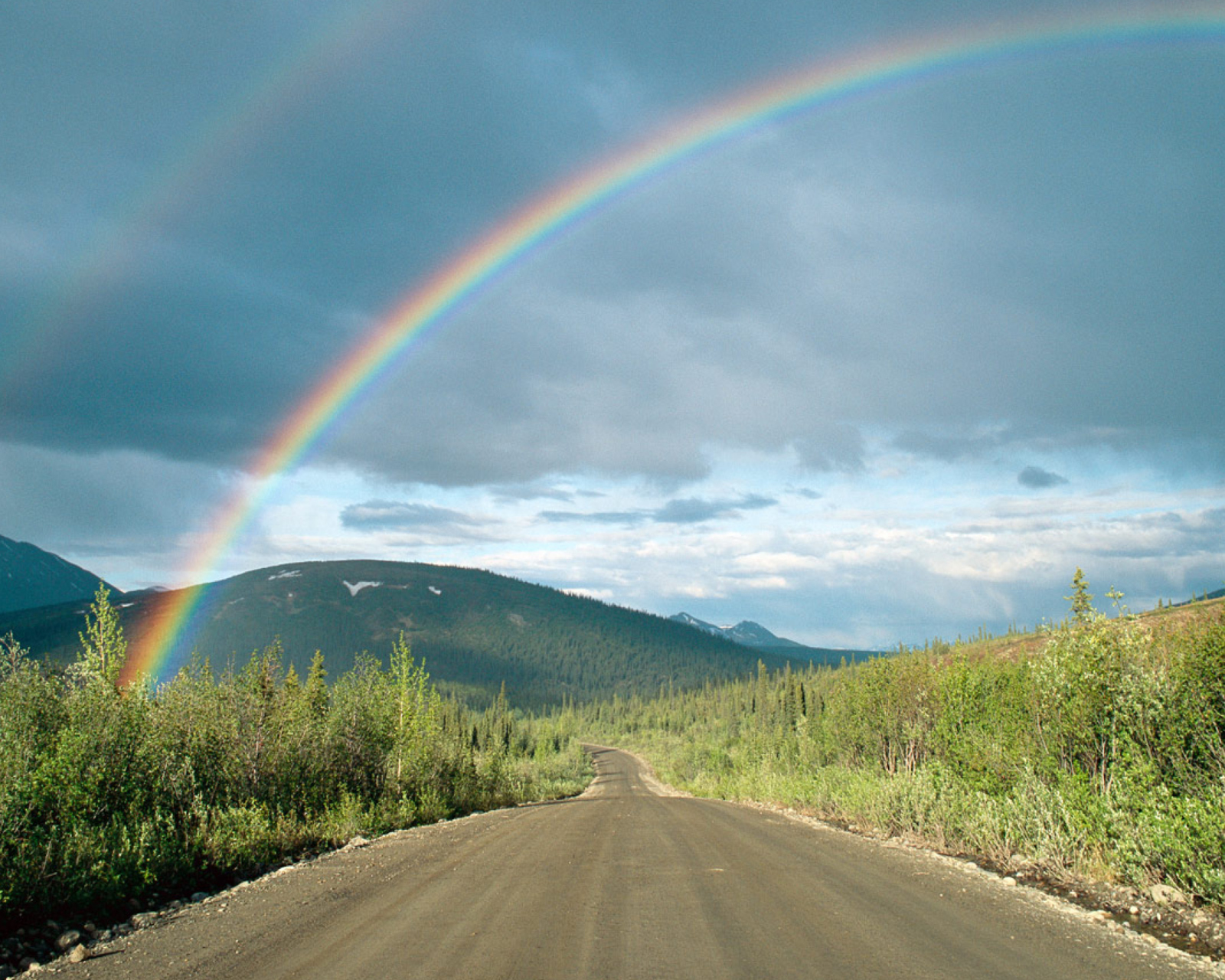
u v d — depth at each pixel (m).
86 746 11.18
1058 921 7.36
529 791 40.94
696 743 91.69
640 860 11.41
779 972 5.59
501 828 16.89
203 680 16.48
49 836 9.34
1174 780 11.01
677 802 30.14
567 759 92.75
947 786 15.45
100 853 9.12
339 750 20.88
